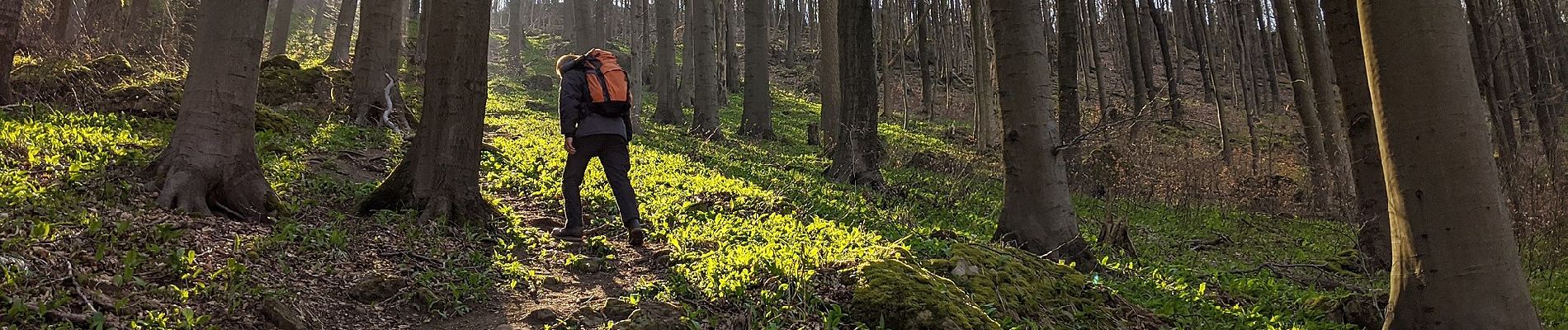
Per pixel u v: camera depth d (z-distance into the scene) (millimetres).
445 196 6020
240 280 3900
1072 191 14031
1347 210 9984
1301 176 18938
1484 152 4039
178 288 3637
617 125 5816
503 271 4957
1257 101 32406
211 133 5410
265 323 3633
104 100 9641
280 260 4398
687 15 25828
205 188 5238
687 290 4543
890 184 13164
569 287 4898
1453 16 4086
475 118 6270
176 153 5328
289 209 5727
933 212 10789
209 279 3865
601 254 5617
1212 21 39656
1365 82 8133
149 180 5293
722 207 7938
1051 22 34094
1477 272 3996
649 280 5004
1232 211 14203
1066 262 7016
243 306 3664
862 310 4285
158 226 4355
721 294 4441
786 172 13414
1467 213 4012
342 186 7262
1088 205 13305
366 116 12883
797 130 24359
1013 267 5367
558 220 6801
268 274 4180
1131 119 8258
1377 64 4246
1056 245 7164
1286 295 6801
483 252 5477
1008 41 7480
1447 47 4039
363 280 4328
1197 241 11016
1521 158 10703
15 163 5488
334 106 13430
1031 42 7430
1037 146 7348
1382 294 6027
